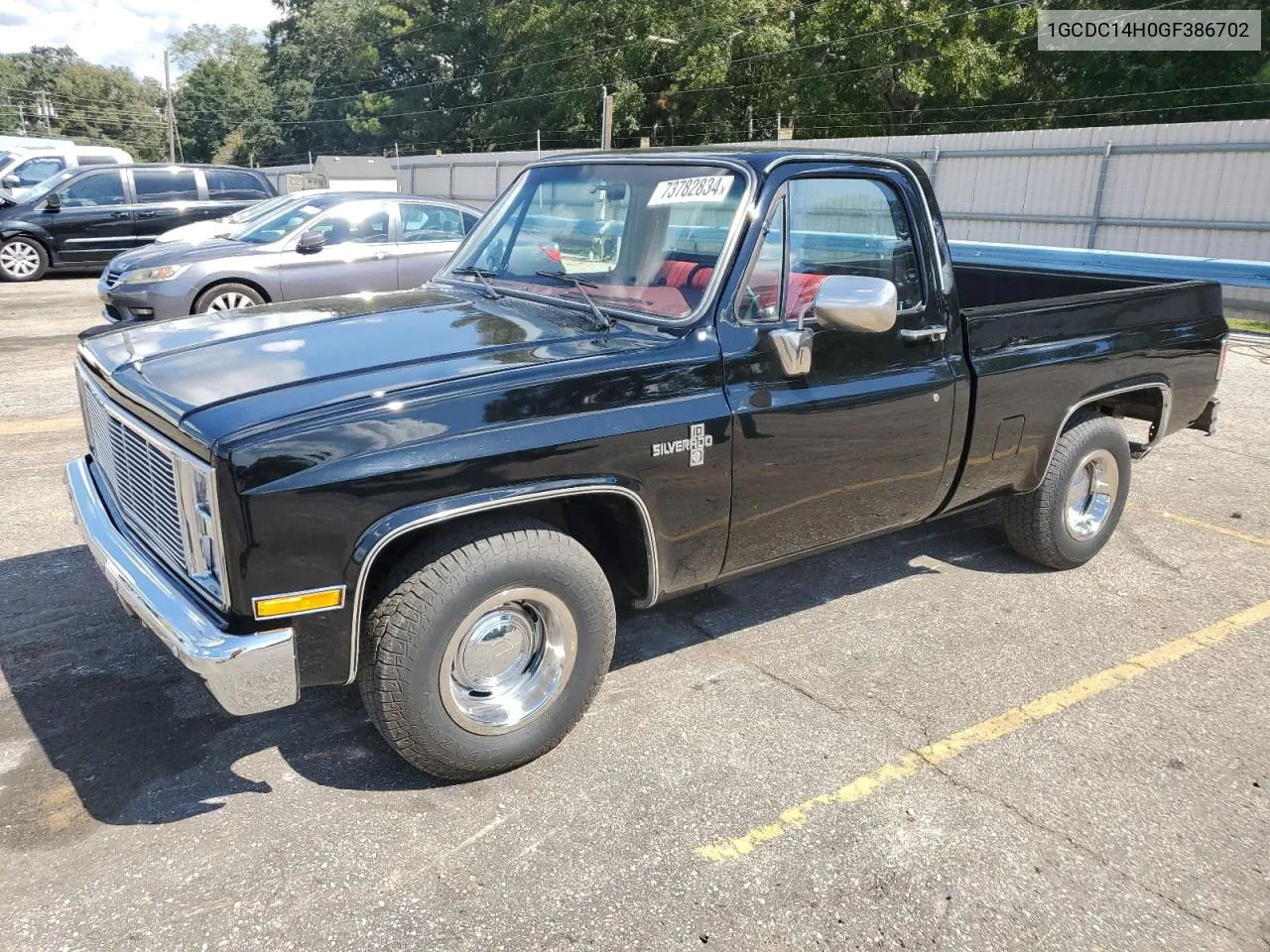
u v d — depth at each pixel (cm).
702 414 323
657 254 355
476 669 301
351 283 1019
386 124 6644
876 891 272
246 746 333
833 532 382
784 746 340
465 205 1098
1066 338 441
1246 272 840
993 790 319
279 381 288
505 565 289
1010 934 258
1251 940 259
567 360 306
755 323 341
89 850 279
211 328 353
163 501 290
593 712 359
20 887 264
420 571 281
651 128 4466
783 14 3888
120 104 12438
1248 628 441
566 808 303
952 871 281
